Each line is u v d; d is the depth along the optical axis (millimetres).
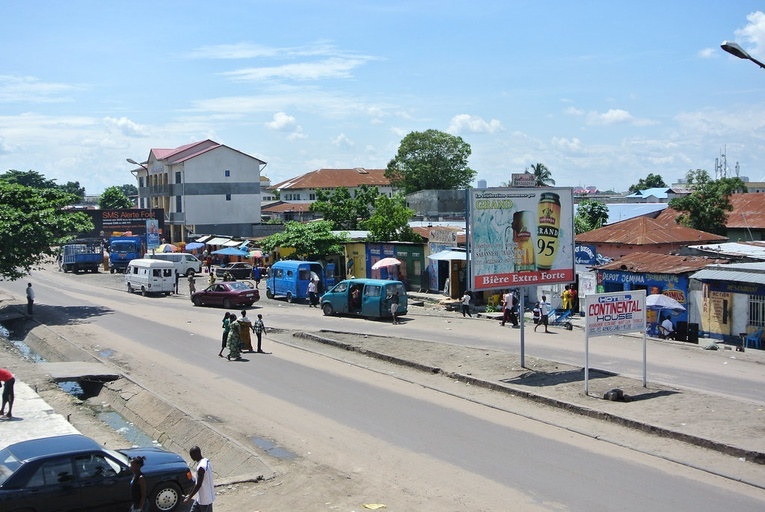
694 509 11891
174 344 30406
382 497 13102
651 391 19312
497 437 16328
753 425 15820
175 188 87312
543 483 13344
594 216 57969
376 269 48500
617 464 14219
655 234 40062
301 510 12664
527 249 22406
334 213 67562
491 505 12445
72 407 21438
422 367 23969
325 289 45531
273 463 15359
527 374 21922
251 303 42656
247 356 27500
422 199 77625
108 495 12492
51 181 160750
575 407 18094
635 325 19828
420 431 17062
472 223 21422
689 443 15258
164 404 20484
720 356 24719
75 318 38812
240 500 13312
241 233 87562
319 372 24250
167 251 68188
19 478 11883
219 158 86250
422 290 45812
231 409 19859
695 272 30250
